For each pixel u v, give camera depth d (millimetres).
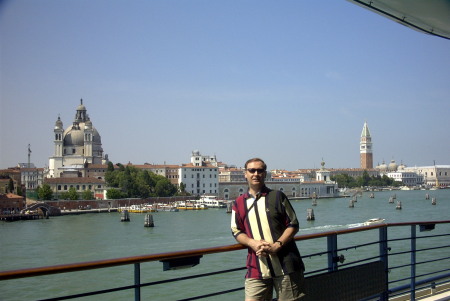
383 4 8977
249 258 7969
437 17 9484
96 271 51156
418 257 53281
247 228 7883
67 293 42500
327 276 9461
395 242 65438
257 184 7992
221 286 42875
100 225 124750
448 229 83750
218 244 81562
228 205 170375
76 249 78375
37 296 41750
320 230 99812
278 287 7797
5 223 136125
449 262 49469
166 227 115062
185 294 40344
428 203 197250
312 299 9133
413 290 12516
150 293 40969
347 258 52969
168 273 49344
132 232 104562
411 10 9188
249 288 7914
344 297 9805
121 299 39500
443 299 12609
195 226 116312
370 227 10859
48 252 75125
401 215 136625
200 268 51938
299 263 7914
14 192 184500
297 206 197750
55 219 150625
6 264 64625
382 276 10977
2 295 42250
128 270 51406
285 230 7809
